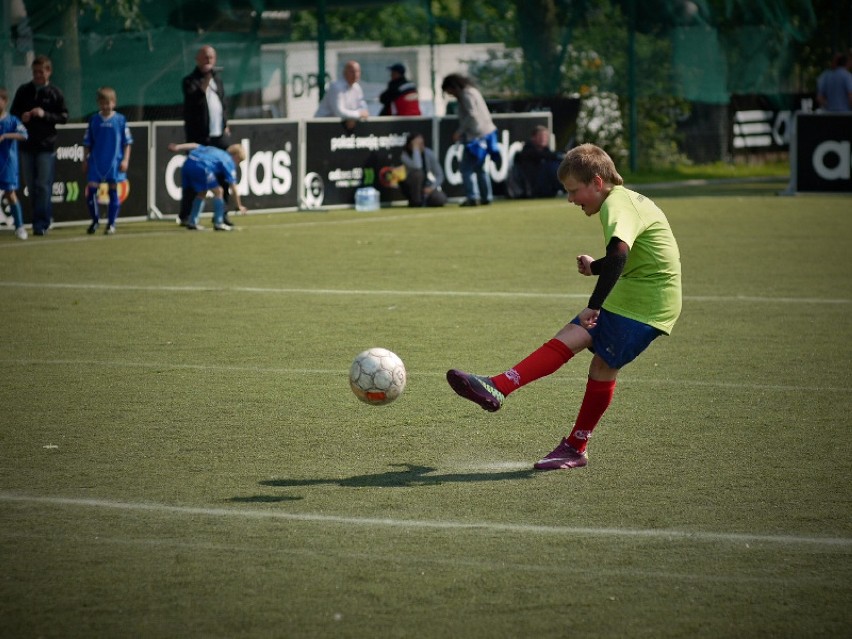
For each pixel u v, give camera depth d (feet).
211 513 59.16
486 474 65.87
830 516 58.90
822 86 258.57
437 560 52.75
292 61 277.85
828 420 77.56
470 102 235.20
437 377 89.97
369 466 67.31
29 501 61.05
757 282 137.80
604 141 313.73
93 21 252.42
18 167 182.80
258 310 119.85
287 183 229.04
